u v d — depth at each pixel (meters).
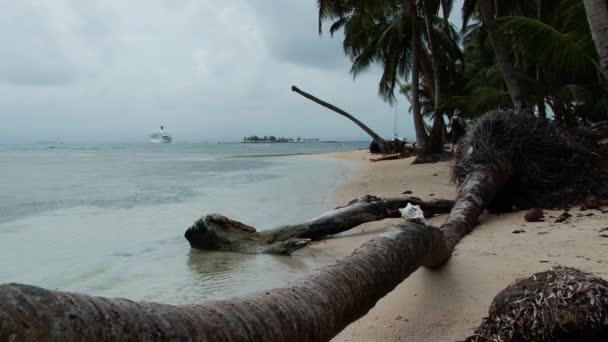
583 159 8.02
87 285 5.23
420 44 23.25
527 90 13.80
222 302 1.90
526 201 7.60
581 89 15.03
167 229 8.57
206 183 17.30
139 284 5.28
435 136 20.56
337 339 3.36
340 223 7.48
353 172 21.86
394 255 3.28
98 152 69.19
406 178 15.41
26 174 22.41
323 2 20.88
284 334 2.00
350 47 30.00
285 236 7.12
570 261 4.37
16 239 7.68
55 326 1.18
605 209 6.71
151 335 1.44
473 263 4.71
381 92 26.56
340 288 2.61
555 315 2.40
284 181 18.05
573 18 10.77
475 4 18.47
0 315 1.09
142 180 18.83
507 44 17.94
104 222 9.23
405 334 3.38
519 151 7.66
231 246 6.92
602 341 2.33
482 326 2.83
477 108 16.17
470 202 6.44
